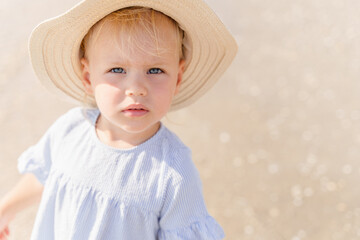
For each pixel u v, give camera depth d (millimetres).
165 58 1299
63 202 1450
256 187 2936
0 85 3490
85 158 1447
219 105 3619
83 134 1507
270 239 2607
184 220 1355
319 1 5230
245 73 4031
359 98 3752
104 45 1289
